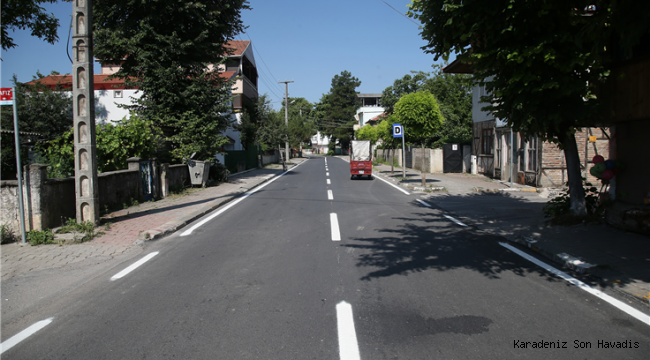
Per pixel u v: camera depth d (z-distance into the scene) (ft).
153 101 62.39
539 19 20.44
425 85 114.32
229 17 67.72
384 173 88.02
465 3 21.06
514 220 30.17
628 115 22.34
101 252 22.30
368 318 13.08
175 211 35.50
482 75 24.57
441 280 16.90
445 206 39.01
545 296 14.99
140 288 16.35
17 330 12.65
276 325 12.64
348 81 280.31
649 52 21.59
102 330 12.50
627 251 19.76
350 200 44.62
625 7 14.93
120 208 36.81
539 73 21.36
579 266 17.94
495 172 67.05
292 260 20.18
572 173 26.40
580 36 17.02
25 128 71.00
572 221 25.89
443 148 85.20
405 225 29.73
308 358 10.60
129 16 60.85
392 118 73.15
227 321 13.00
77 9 27.73
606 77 22.98
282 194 51.16
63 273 18.65
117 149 41.39
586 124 25.27
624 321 12.80
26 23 40.16
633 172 24.23
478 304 14.24
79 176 27.94
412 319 13.00
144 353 11.00
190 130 60.03
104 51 61.16
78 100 27.94
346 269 18.56
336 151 303.27
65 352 11.16
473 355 10.69
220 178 67.92
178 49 60.44
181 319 13.21
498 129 65.98
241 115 115.24
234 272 18.30
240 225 30.22
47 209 26.43
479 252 21.65
